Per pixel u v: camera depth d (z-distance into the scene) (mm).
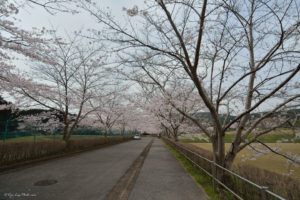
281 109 4348
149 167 7559
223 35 4941
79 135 21797
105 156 11008
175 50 4426
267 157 10445
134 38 4211
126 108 19016
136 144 23984
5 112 17641
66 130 12367
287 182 3004
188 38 4781
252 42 4961
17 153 7773
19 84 8492
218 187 4320
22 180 5188
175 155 11898
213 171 4469
